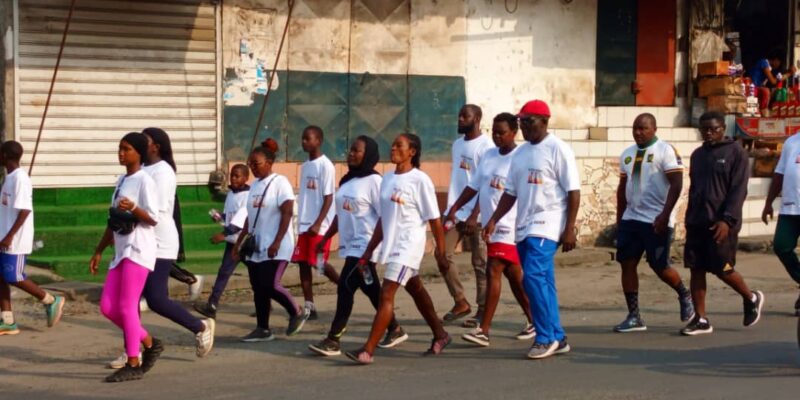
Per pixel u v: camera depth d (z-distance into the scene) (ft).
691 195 30.83
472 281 42.11
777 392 23.59
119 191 25.55
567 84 52.42
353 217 28.07
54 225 40.60
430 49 48.98
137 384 25.02
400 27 48.24
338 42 46.96
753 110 56.39
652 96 54.65
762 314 34.47
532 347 27.73
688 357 27.58
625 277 31.53
